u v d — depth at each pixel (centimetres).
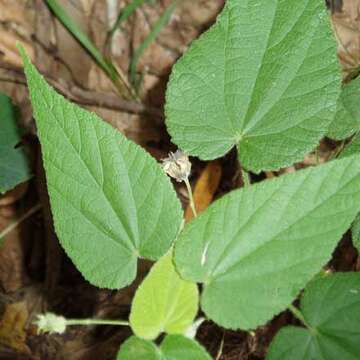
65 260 61
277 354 25
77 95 62
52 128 24
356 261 40
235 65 28
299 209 23
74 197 24
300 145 27
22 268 63
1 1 64
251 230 23
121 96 65
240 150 28
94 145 24
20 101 61
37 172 56
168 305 24
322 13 27
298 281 23
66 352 57
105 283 24
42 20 64
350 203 23
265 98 28
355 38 57
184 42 67
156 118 63
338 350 24
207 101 28
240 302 23
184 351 23
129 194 24
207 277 23
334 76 27
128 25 69
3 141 52
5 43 63
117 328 57
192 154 28
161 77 66
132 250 24
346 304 25
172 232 24
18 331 60
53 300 60
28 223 62
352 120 32
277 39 28
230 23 28
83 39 62
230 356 43
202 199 55
